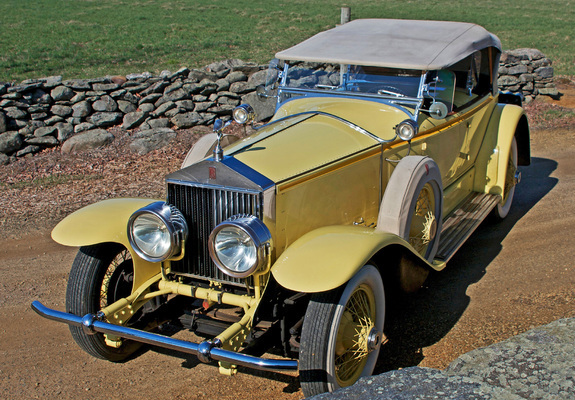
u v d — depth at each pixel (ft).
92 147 29.58
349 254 10.19
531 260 17.16
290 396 11.44
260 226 10.46
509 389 9.39
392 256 12.14
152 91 32.27
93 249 12.26
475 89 18.69
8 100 29.45
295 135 13.11
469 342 12.95
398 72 14.96
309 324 10.18
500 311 14.24
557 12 116.06
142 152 29.25
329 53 15.37
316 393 10.34
